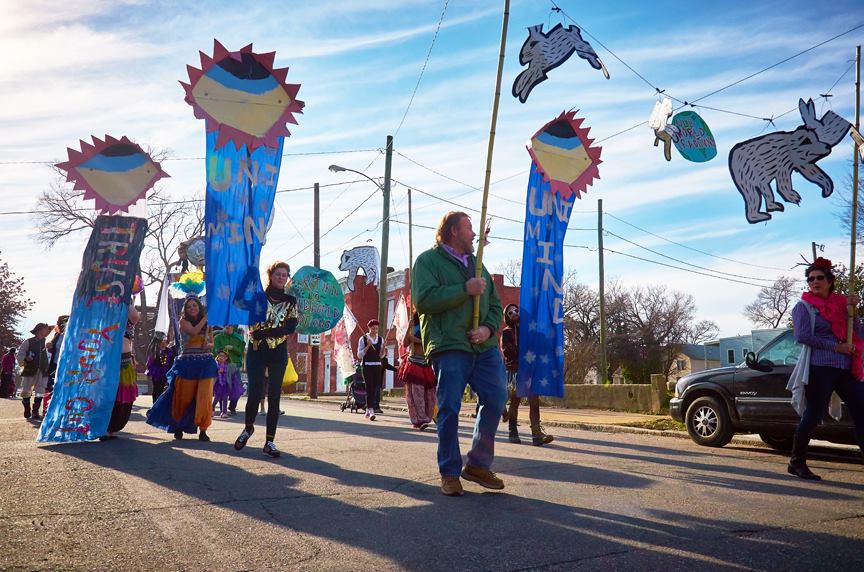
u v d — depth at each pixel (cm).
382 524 393
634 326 6100
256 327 691
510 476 570
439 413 487
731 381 881
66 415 774
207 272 696
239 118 714
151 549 337
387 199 2280
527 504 453
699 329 7319
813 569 315
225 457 654
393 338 3866
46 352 1246
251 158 725
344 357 1694
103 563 314
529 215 736
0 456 650
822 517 424
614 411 1642
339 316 962
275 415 679
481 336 477
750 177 755
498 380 495
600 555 335
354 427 1035
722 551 344
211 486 499
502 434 1029
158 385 1293
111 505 432
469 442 843
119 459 632
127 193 811
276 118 725
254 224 720
